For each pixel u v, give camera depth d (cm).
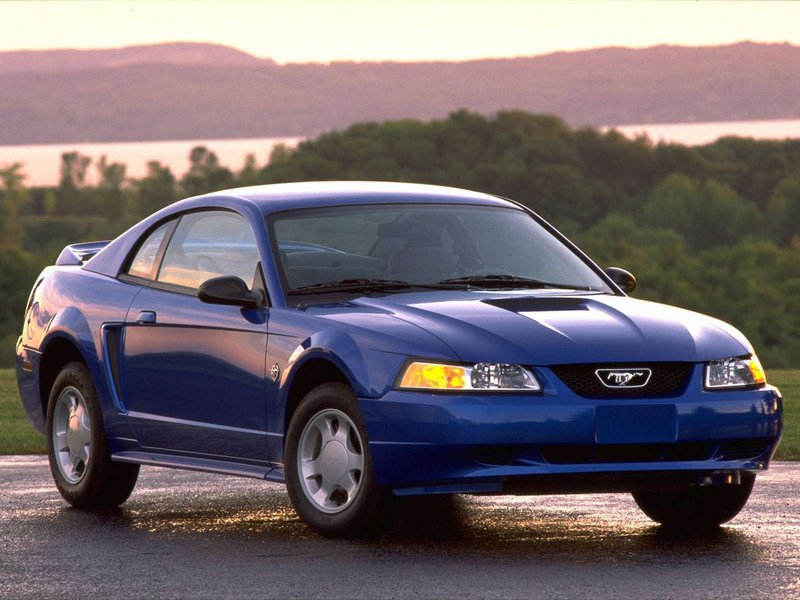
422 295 1706
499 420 1479
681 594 1298
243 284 1716
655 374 1543
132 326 1889
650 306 1716
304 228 1805
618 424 1502
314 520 1627
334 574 1412
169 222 1967
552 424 1485
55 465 2012
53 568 1477
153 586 1374
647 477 1527
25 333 2123
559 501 1941
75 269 2095
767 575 1387
